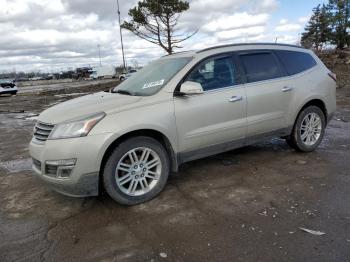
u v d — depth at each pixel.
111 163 4.26
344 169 5.41
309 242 3.46
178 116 4.69
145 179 4.55
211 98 4.97
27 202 4.76
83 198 4.76
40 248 3.61
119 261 3.32
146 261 3.30
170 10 22.72
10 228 4.06
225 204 4.38
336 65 29.80
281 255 3.28
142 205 4.47
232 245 3.48
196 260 3.28
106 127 4.18
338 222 3.81
